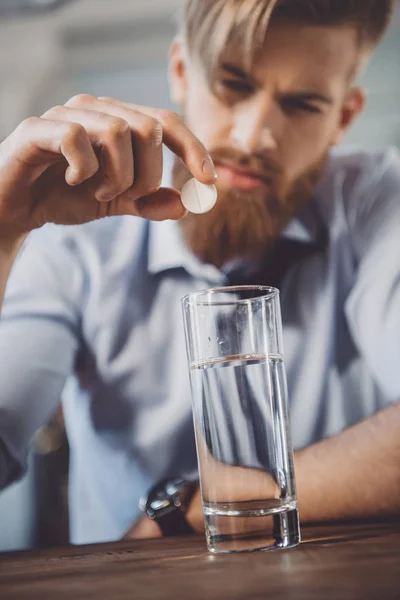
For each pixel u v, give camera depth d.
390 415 0.82
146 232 1.25
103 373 1.24
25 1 1.84
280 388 0.53
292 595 0.40
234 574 0.46
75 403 1.27
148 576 0.48
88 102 0.75
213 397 0.52
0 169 0.79
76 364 1.26
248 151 1.22
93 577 0.50
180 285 1.24
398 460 0.78
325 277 1.26
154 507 0.83
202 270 1.24
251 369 0.52
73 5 2.43
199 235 1.24
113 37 2.60
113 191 0.71
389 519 0.77
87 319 1.23
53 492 2.13
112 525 1.24
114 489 1.24
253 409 0.52
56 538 2.13
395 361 1.19
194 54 1.23
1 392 1.09
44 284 1.21
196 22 1.22
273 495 0.53
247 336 0.51
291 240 1.25
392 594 0.39
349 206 1.27
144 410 1.23
